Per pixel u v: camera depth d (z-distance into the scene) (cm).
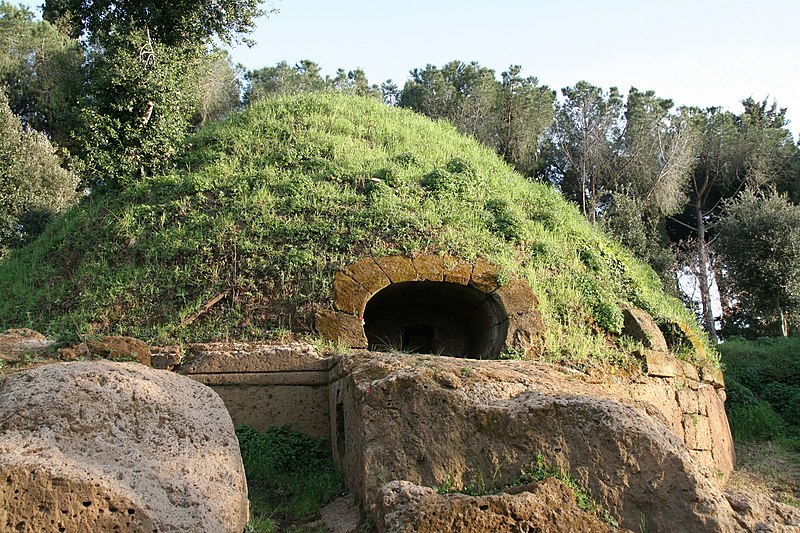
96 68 1847
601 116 3950
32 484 507
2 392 598
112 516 515
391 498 592
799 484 1159
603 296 1210
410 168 1410
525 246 1258
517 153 3972
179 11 2016
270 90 4112
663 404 1120
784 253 2828
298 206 1253
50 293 1204
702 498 631
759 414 1533
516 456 675
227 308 1097
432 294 1230
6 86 3366
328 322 1065
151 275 1168
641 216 3738
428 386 718
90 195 1598
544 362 980
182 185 1382
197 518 543
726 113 4038
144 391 618
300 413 984
